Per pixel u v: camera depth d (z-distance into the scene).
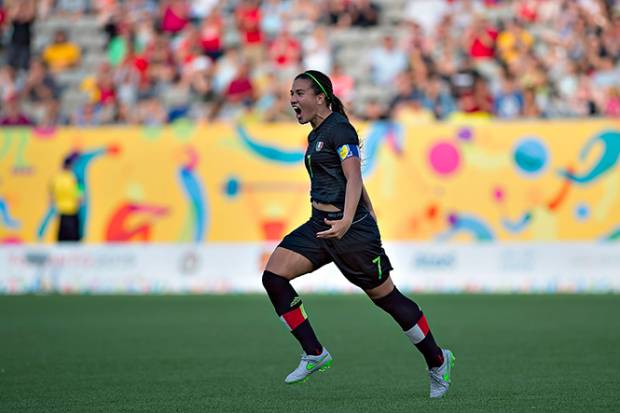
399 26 90.38
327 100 24.19
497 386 26.64
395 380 28.20
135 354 34.69
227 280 65.56
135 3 92.44
